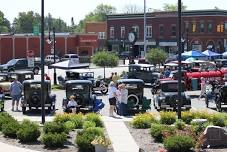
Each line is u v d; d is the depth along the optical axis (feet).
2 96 102.58
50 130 65.21
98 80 140.87
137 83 95.35
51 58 250.98
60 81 154.71
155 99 104.12
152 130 65.82
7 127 67.46
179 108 78.33
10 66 213.66
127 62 282.15
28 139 63.36
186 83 134.10
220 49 298.56
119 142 64.49
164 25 311.27
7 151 58.29
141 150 53.42
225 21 301.43
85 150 58.39
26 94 96.02
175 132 63.46
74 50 302.66
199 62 176.24
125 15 329.72
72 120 75.66
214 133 61.16
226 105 110.83
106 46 341.00
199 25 299.17
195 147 58.39
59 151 58.75
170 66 167.43
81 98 93.61
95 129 64.23
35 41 279.90
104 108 106.93
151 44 317.22
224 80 134.41
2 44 269.44
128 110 93.15
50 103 96.48
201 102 120.06
